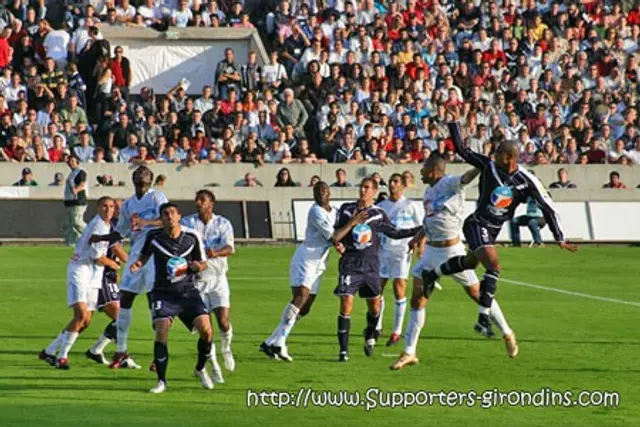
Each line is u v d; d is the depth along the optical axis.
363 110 67.81
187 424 21.95
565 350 31.05
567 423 22.81
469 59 72.44
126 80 67.31
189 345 30.78
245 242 61.56
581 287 45.72
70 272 27.33
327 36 71.56
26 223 58.47
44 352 27.39
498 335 33.31
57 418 22.17
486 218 26.81
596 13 77.50
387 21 72.56
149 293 25.38
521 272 50.62
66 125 62.62
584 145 70.06
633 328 35.19
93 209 60.16
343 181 63.09
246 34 72.75
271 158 64.94
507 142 26.48
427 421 22.80
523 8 75.62
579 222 65.12
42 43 66.56
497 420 22.97
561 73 73.19
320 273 29.08
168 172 62.31
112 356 28.95
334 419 22.78
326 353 30.11
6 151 61.12
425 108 68.88
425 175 27.42
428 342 32.03
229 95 65.88
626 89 74.19
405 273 31.86
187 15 72.56
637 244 65.25
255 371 27.44
